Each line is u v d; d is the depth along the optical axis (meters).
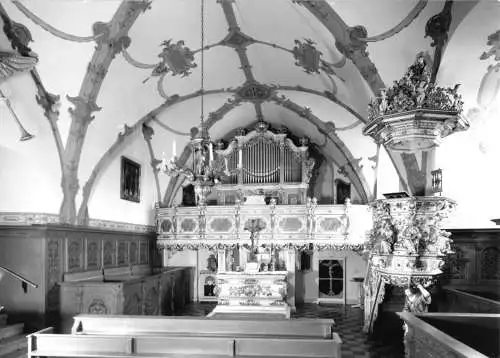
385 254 8.23
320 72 10.78
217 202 16.55
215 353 6.35
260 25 9.77
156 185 16.17
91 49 9.47
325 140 15.39
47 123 10.08
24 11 8.09
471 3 6.86
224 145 17.33
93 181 11.96
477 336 6.42
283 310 12.91
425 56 8.07
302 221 15.08
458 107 6.75
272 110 15.45
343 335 11.27
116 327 7.26
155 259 16.20
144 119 13.30
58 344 6.52
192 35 10.30
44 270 9.71
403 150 7.84
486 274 10.07
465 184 9.80
